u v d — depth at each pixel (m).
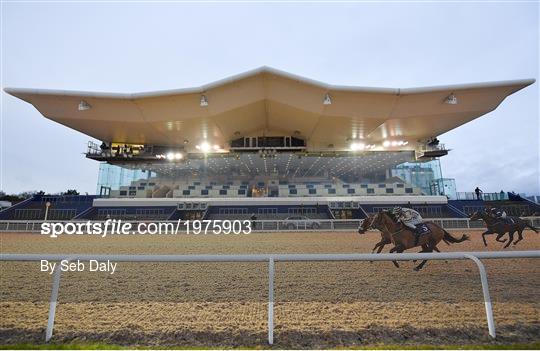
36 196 25.89
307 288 4.46
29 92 19.33
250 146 29.38
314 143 30.08
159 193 26.81
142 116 22.20
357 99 20.39
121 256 2.54
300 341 2.56
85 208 24.19
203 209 22.92
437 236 5.34
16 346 2.41
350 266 6.12
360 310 3.40
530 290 4.18
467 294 4.00
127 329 2.85
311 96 20.19
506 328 2.78
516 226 8.70
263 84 19.45
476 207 23.38
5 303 3.76
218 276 5.42
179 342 2.56
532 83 18.95
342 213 22.95
